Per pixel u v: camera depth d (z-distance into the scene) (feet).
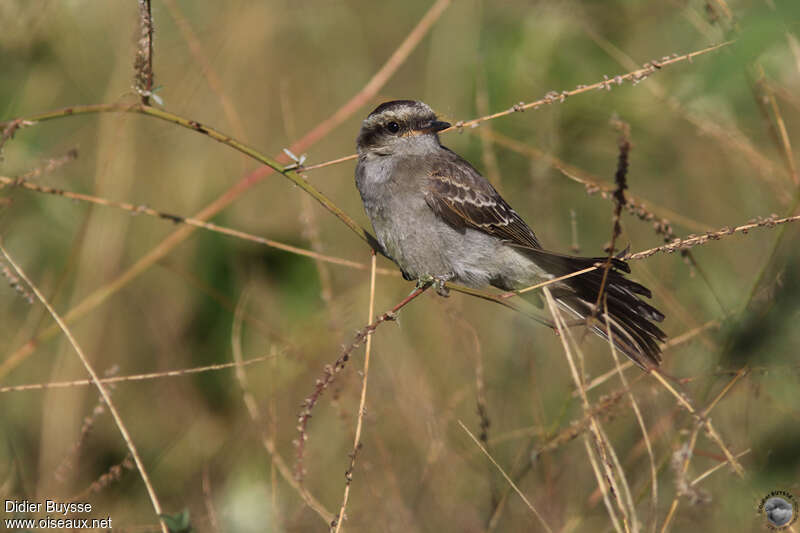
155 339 41.01
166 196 43.73
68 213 40.83
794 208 30.91
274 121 49.29
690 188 44.93
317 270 43.32
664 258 41.09
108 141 41.78
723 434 31.83
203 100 46.91
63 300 40.60
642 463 31.35
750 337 29.66
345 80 52.16
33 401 37.83
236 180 45.80
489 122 43.91
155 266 42.47
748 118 40.06
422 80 54.90
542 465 33.86
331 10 52.95
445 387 38.60
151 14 26.99
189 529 27.30
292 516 33.19
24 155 40.70
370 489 33.19
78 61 43.01
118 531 31.35
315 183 48.60
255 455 36.11
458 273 36.60
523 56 44.70
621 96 43.70
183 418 38.78
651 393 31.55
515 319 38.50
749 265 39.40
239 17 48.91
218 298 41.16
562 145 45.32
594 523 33.37
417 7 56.49
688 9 36.86
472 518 33.04
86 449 35.94
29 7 41.63
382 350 38.45
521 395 37.70
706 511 30.30
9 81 41.68
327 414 37.17
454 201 35.83
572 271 31.89
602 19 44.80
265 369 39.58
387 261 45.78
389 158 37.01
